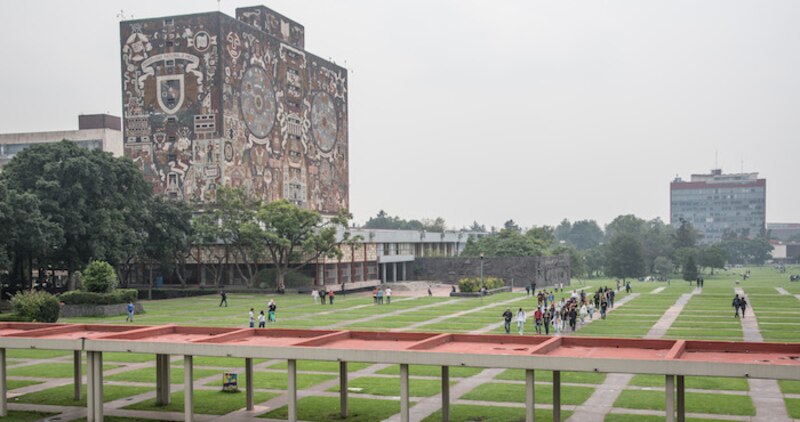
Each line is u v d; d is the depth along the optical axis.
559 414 31.42
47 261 90.69
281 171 129.88
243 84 120.19
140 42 119.44
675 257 199.75
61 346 34.84
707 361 25.97
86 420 35.28
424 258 146.38
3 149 160.75
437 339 32.94
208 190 115.69
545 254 154.50
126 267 113.12
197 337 36.94
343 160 152.75
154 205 103.12
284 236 108.38
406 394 29.88
